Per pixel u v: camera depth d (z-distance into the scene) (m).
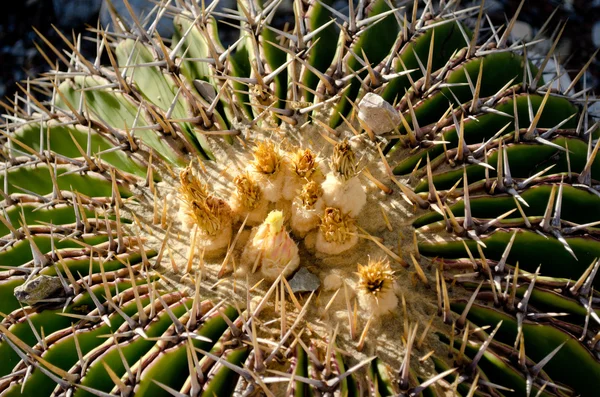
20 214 0.62
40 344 0.54
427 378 0.52
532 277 0.54
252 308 0.55
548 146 0.61
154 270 0.57
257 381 0.49
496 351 0.53
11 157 0.68
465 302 0.54
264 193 0.58
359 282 0.54
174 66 0.65
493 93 0.67
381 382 0.52
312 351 0.52
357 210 0.58
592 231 0.56
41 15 1.02
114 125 0.70
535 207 0.59
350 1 0.64
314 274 0.57
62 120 0.69
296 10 0.67
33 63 1.01
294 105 0.63
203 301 0.55
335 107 0.63
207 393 0.50
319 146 0.62
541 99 0.64
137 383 0.50
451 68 0.64
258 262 0.56
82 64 0.71
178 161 0.64
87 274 0.58
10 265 0.61
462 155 0.59
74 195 0.59
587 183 0.59
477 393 0.51
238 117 0.64
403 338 0.52
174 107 0.66
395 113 0.61
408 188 0.58
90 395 0.52
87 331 0.54
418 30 0.66
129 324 0.53
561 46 0.95
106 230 0.60
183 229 0.60
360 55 0.65
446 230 0.57
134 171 0.65
